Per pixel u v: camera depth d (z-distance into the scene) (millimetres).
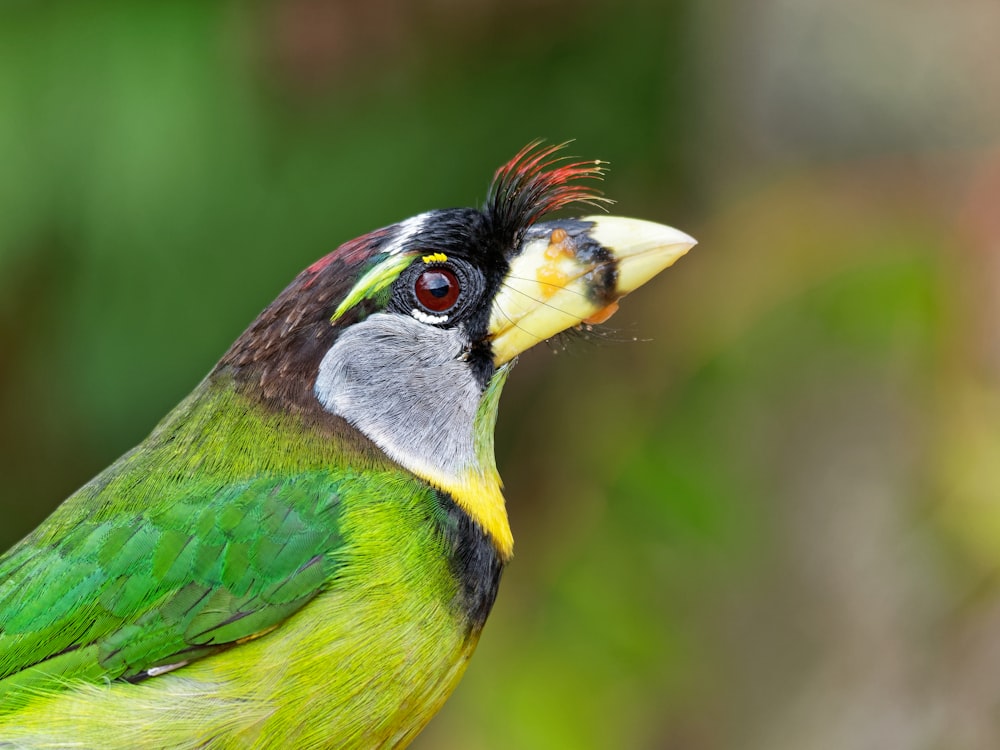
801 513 12516
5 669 7379
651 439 12938
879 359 12102
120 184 12758
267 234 13227
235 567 7254
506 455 14211
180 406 8219
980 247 11766
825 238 12602
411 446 7746
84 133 12789
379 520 7355
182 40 12922
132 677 7234
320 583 7215
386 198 13547
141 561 7387
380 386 7789
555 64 14320
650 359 13523
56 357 13711
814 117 13188
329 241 13375
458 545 7496
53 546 7711
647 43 14320
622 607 12562
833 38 13078
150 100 12766
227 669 7203
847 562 12398
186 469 7746
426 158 13750
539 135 14109
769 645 12586
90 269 13148
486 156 13906
